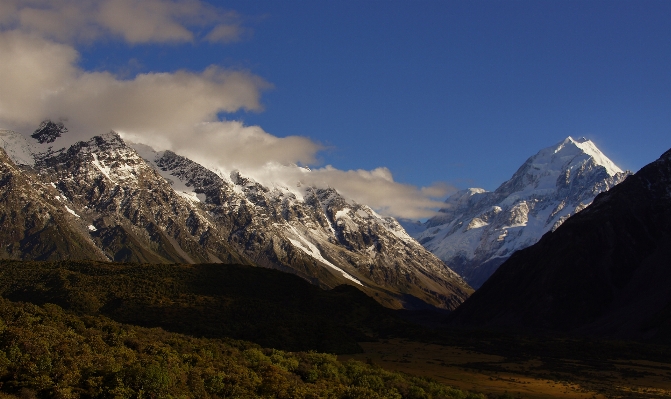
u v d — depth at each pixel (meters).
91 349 136.38
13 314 144.38
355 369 175.88
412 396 161.62
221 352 169.00
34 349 123.56
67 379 118.19
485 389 185.12
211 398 130.38
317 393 142.38
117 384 120.38
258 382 144.25
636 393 187.88
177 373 132.38
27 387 113.31
